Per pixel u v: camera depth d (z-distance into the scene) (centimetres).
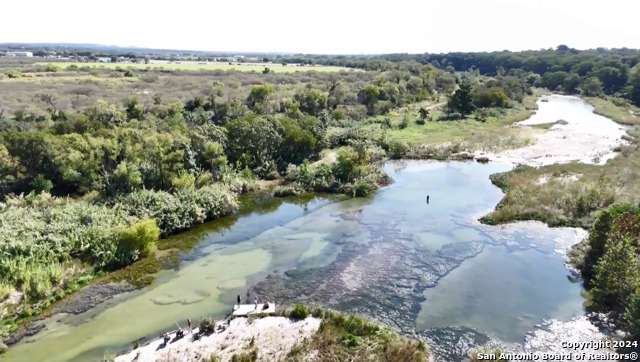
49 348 2330
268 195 4909
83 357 2255
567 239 3522
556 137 7369
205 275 3095
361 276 3025
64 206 3741
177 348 2250
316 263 3238
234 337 2325
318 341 2241
